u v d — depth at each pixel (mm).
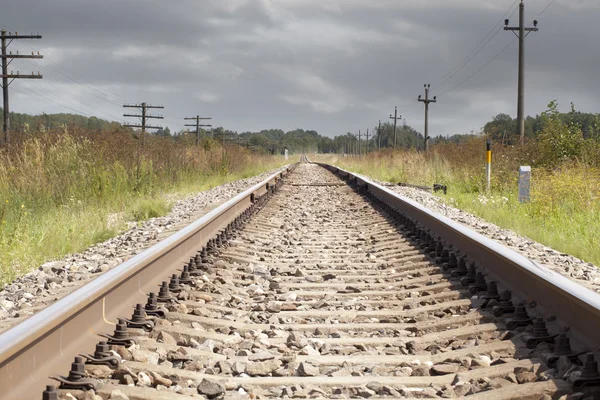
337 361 4371
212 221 9844
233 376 4152
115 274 4855
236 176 29859
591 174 14367
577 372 3727
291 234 11055
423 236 9328
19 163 14195
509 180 17859
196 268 7254
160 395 3607
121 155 17703
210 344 4715
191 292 6207
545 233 10438
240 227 11102
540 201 12734
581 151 18422
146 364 4094
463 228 8102
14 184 13336
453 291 6230
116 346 4285
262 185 18594
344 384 3924
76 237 9609
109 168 16219
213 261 7898
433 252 8281
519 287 5652
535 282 5277
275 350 4668
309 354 4578
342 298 6453
